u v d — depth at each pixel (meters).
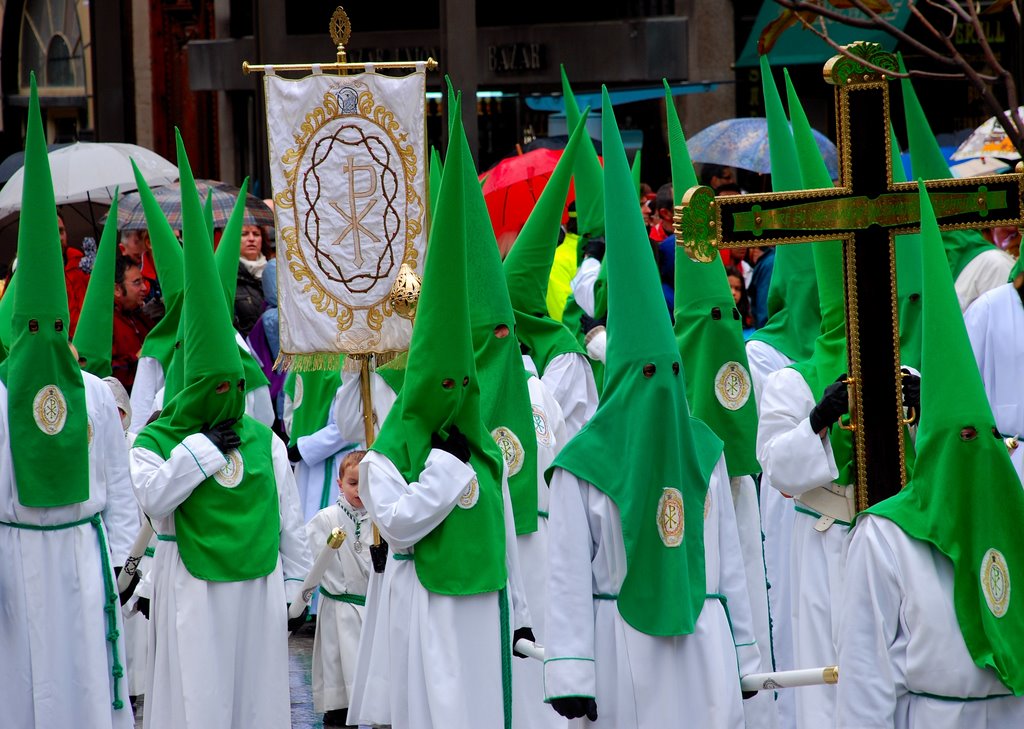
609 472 14.85
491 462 18.16
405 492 17.48
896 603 13.36
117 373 30.58
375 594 19.28
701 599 15.09
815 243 18.91
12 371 19.73
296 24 51.66
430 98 50.56
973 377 13.33
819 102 48.47
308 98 21.66
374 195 21.86
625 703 14.88
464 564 17.59
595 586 15.07
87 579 20.19
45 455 19.72
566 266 30.78
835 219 15.51
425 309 17.48
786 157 21.06
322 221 21.80
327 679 22.84
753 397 21.34
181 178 19.84
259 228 35.16
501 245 32.44
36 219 19.66
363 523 22.69
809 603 18.75
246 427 20.61
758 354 22.05
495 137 50.38
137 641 24.02
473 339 20.22
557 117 46.00
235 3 57.66
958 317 13.38
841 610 13.76
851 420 15.69
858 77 15.42
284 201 21.78
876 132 15.51
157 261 27.20
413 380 17.58
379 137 21.77
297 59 51.69
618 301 15.02
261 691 20.09
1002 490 13.29
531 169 32.97
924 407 13.50
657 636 14.85
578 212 28.67
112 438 20.80
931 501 13.34
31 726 19.95
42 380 19.72
